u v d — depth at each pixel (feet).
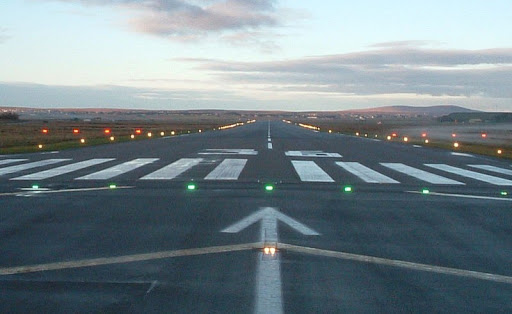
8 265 26.84
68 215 39.17
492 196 50.80
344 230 35.35
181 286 23.90
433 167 79.00
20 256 28.43
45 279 24.73
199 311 20.93
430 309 21.58
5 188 52.49
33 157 89.97
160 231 34.35
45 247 30.25
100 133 220.84
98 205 43.37
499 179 64.69
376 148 122.62
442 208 44.01
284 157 93.45
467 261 28.60
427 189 54.70
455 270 26.94
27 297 22.36
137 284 24.13
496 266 27.73
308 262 27.89
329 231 34.99
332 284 24.49
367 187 55.72
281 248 30.42
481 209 43.80
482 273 26.50
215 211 41.11
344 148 121.08
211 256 28.71
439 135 233.96
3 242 31.32
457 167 79.66
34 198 46.60
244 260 28.04
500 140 191.52
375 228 36.11
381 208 43.52
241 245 31.04
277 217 38.99
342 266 27.27
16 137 177.78
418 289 24.02
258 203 44.80
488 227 37.01
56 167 73.05
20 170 68.95
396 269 26.94
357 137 185.37
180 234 33.58
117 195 48.55
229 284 24.23
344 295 23.07
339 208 43.19
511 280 25.46
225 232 34.17
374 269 26.91
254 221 37.55
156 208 42.24
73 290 23.27
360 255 29.37
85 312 20.77
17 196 47.62
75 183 56.54
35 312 20.76
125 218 38.29
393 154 104.32
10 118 611.06
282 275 25.66
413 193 51.98
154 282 24.44
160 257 28.45
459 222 38.58
